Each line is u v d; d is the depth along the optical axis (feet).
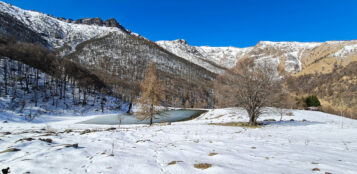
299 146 22.16
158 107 84.07
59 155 17.24
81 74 245.45
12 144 22.24
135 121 129.49
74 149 20.34
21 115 110.83
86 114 163.63
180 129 48.44
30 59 239.50
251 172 11.80
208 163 14.25
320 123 60.64
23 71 199.72
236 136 34.35
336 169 11.87
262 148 20.90
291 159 15.11
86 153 19.07
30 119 107.86
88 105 188.03
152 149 21.93
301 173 11.28
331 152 18.06
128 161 15.83
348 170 11.57
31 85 180.34
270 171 11.92
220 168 12.67
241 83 57.98
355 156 16.02
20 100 141.69
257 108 59.47
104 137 35.19
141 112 81.66
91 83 238.27
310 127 50.31
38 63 244.63
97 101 206.80
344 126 51.37
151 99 80.28
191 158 16.46
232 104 61.82
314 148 20.61
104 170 13.48
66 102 176.86
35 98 148.46
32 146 20.76
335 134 35.04
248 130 44.75
